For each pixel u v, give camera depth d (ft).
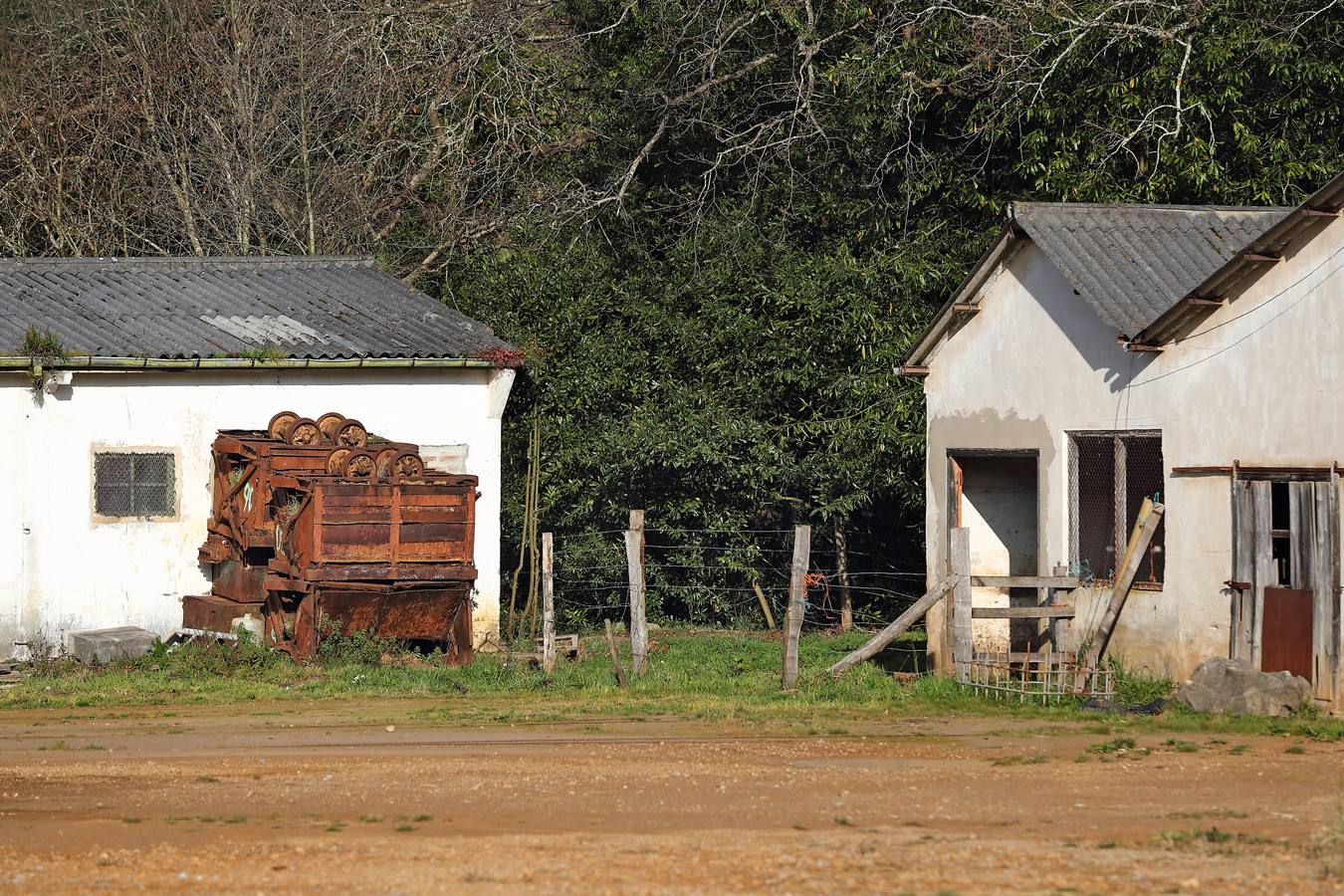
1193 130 185.78
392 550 148.15
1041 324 139.95
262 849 74.33
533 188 241.96
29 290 169.17
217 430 159.53
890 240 204.33
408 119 256.52
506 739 112.06
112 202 250.37
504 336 192.75
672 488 191.72
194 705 131.23
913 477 182.29
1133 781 92.68
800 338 188.34
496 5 254.27
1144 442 129.80
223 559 154.51
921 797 87.56
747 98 223.71
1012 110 192.24
